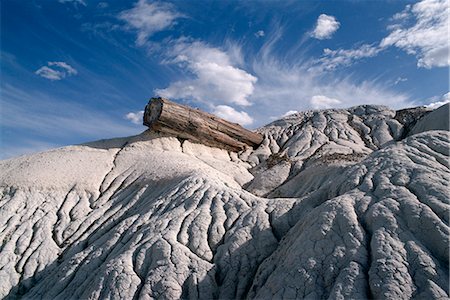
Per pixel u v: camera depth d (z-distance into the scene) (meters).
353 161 30.25
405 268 11.34
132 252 17.36
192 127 37.84
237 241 16.86
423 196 13.67
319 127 44.56
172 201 22.39
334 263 12.51
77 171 31.14
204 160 36.53
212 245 17.53
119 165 32.34
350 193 15.64
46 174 30.17
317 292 11.96
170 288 14.86
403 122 42.59
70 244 23.84
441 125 32.09
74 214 27.06
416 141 17.81
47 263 22.44
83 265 19.30
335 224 13.87
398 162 16.36
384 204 13.90
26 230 25.34
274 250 16.33
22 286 21.11
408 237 12.33
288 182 30.83
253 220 18.11
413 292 10.74
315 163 31.66
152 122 36.72
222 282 15.51
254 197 21.19
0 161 33.81
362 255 12.39
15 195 28.28
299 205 18.44
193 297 14.77
